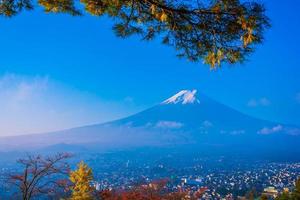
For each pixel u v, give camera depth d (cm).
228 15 501
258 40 484
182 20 529
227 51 518
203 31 527
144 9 551
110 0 545
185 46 554
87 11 564
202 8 505
